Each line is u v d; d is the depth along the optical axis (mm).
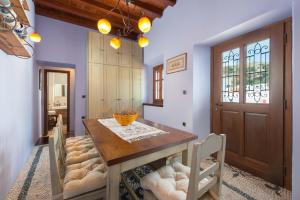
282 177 1745
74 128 4098
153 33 3902
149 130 1659
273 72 1813
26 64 2494
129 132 1576
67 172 1238
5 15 1078
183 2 2832
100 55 3770
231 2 1974
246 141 2131
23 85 2307
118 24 3850
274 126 1812
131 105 4219
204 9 2381
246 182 1853
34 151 2865
